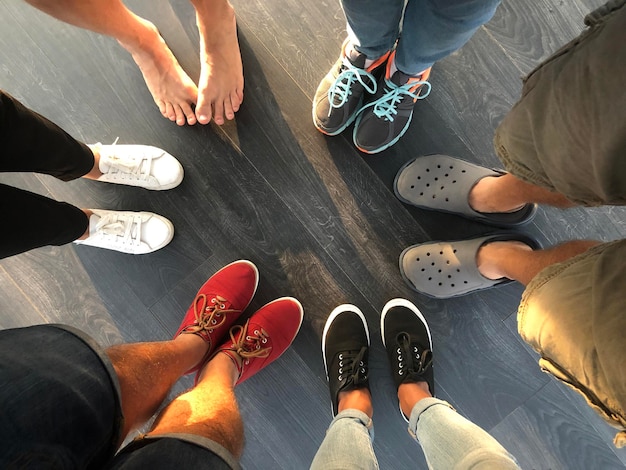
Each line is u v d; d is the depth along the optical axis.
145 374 0.67
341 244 1.07
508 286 1.07
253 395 1.09
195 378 0.98
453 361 1.08
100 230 1.00
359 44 0.81
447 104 1.05
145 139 1.06
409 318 1.04
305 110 1.05
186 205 1.06
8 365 0.44
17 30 1.03
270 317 1.03
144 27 0.90
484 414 1.08
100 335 1.07
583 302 0.49
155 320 1.08
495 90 1.05
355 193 1.06
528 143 0.57
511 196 0.89
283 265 1.07
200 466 0.53
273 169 1.06
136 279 1.07
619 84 0.41
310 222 1.06
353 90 0.96
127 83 1.05
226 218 1.07
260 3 1.04
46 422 0.43
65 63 1.04
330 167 1.06
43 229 0.74
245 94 1.05
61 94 1.05
